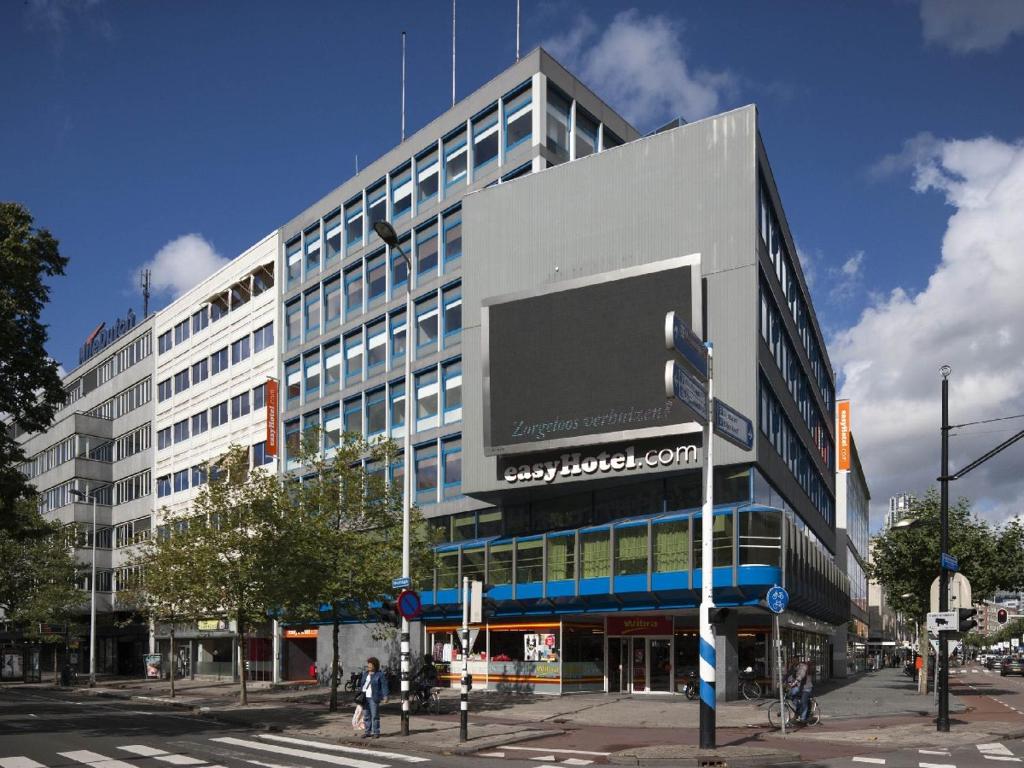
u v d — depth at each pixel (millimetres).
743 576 31562
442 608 41875
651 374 34500
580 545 36250
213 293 62281
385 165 49094
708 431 19672
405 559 23297
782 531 31969
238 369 59344
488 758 18812
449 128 45344
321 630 49094
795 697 24922
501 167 42375
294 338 54844
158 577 40188
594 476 36000
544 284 37688
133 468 71562
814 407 55906
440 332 44125
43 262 27188
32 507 54250
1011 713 29766
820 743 20875
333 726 25422
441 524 43438
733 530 32062
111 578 72500
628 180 37125
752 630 37125
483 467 39406
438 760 18484
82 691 49938
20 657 61031
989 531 42812
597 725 25531
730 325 33969
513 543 38812
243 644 35750
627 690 37531
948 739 21484
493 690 39062
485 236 41125
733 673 33406
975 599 42250
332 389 51156
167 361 68250
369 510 31656
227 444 59531
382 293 48500
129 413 73125
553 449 36875
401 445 45625
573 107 42875
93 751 19750
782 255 42750
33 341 27000
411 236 46906
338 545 30359
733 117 35000
